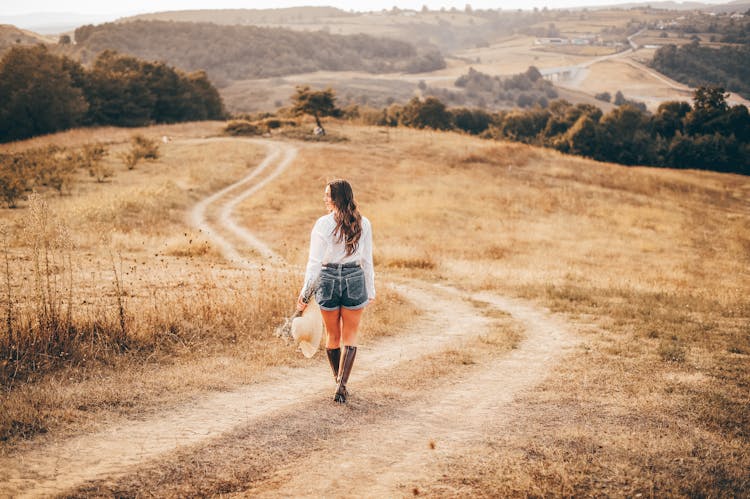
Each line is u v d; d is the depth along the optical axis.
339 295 4.27
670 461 3.53
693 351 7.18
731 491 3.17
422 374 5.67
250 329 6.70
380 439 3.84
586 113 89.38
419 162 44.00
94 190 27.27
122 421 3.91
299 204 29.25
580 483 3.21
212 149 46.53
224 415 4.15
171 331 6.21
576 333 8.55
